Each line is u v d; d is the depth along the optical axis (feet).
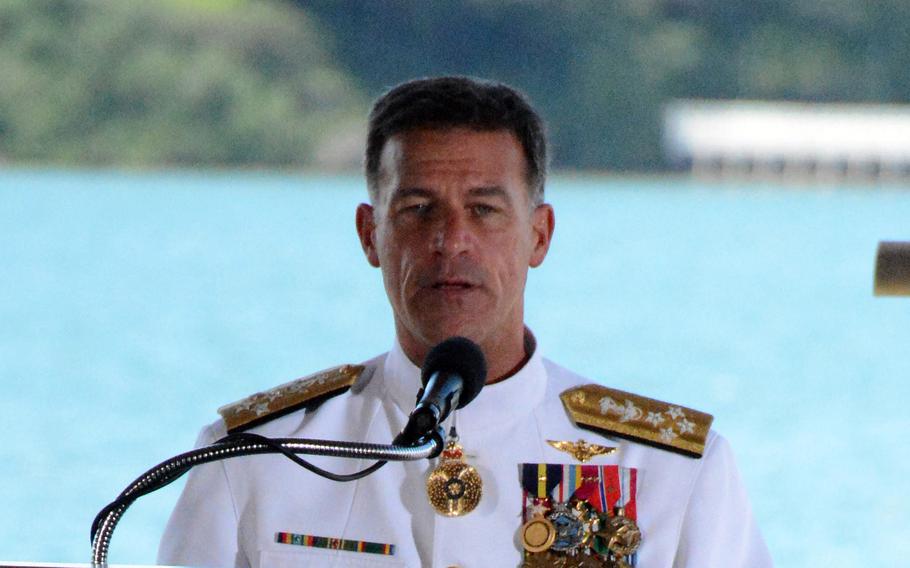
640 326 186.60
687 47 453.99
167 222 296.30
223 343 169.27
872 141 455.63
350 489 28.60
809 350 170.71
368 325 181.27
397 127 27.86
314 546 28.12
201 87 431.84
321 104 437.58
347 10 438.81
